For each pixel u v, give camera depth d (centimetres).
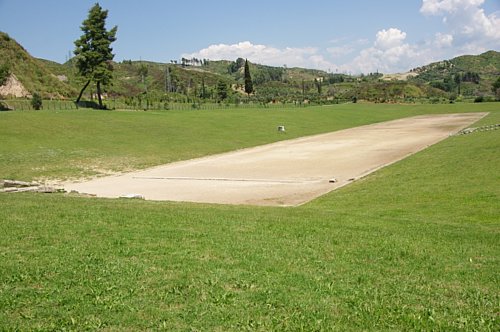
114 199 1809
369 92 15838
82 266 825
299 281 760
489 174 2089
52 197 1786
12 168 2945
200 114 6956
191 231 1127
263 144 4706
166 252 923
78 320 606
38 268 809
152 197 2180
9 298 673
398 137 5044
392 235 1126
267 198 2119
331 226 1234
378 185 2192
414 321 615
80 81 7200
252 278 770
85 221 1232
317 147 4341
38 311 634
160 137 4603
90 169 3094
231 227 1191
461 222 1359
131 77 16150
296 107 9838
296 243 1023
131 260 866
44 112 5394
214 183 2602
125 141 4228
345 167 3070
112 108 7712
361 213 1569
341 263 873
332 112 8694
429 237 1110
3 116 4669
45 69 9975
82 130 4494
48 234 1070
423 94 15725
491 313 648
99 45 7044
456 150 3102
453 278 801
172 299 676
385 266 865
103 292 702
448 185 1969
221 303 662
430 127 6222
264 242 1026
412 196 1839
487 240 1088
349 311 646
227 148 4291
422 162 2795
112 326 591
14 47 9694
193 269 812
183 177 2842
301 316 625
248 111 7919
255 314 629
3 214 1313
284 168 3130
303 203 1961
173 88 14312
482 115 8038
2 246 961
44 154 3403
